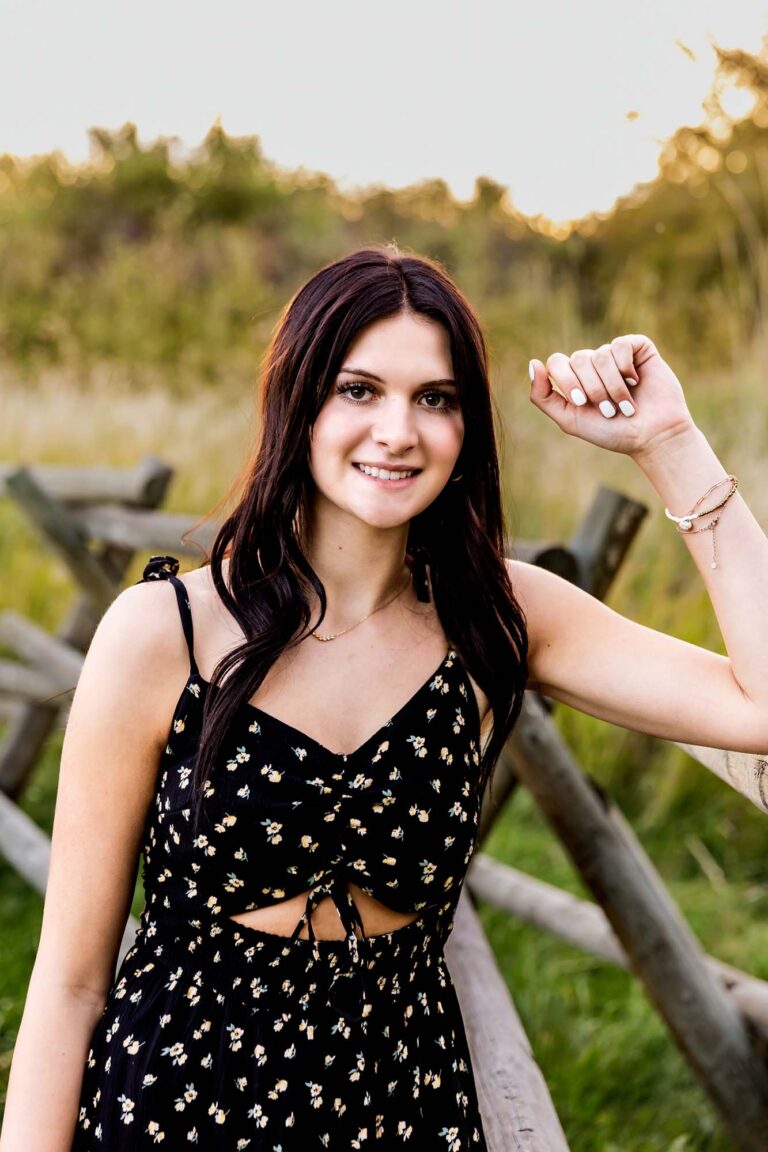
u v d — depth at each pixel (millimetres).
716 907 4012
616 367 1605
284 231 16234
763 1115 2553
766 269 5195
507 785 3033
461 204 11828
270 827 1446
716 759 1714
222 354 12469
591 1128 2953
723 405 5207
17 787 4805
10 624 4801
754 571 1556
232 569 1544
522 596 1715
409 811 1491
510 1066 1911
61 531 4473
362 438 1490
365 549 1580
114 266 14391
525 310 6938
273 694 1522
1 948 3896
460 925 2559
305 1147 1403
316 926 1468
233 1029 1426
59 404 8852
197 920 1473
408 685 1570
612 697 1653
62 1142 1479
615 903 2650
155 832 1502
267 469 1532
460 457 1606
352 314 1471
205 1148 1397
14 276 14266
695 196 7434
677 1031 2617
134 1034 1445
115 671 1485
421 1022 1514
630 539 2791
